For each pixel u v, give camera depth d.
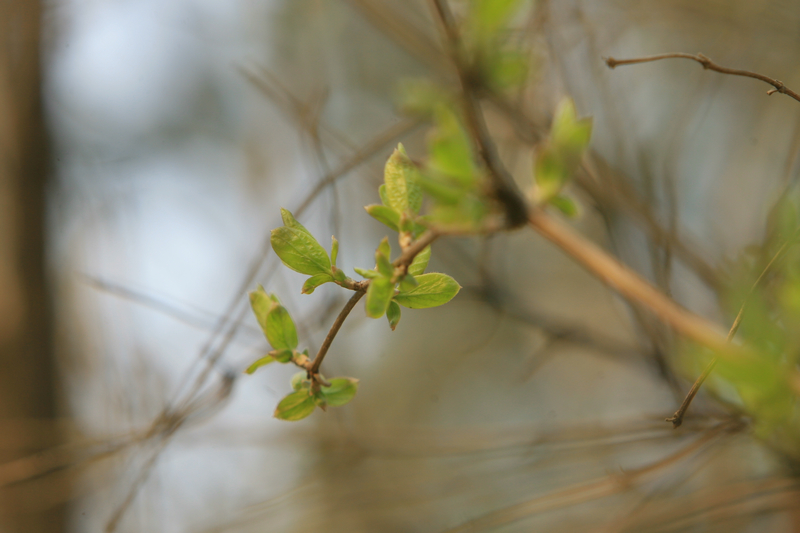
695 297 0.88
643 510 0.93
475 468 1.19
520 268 2.00
